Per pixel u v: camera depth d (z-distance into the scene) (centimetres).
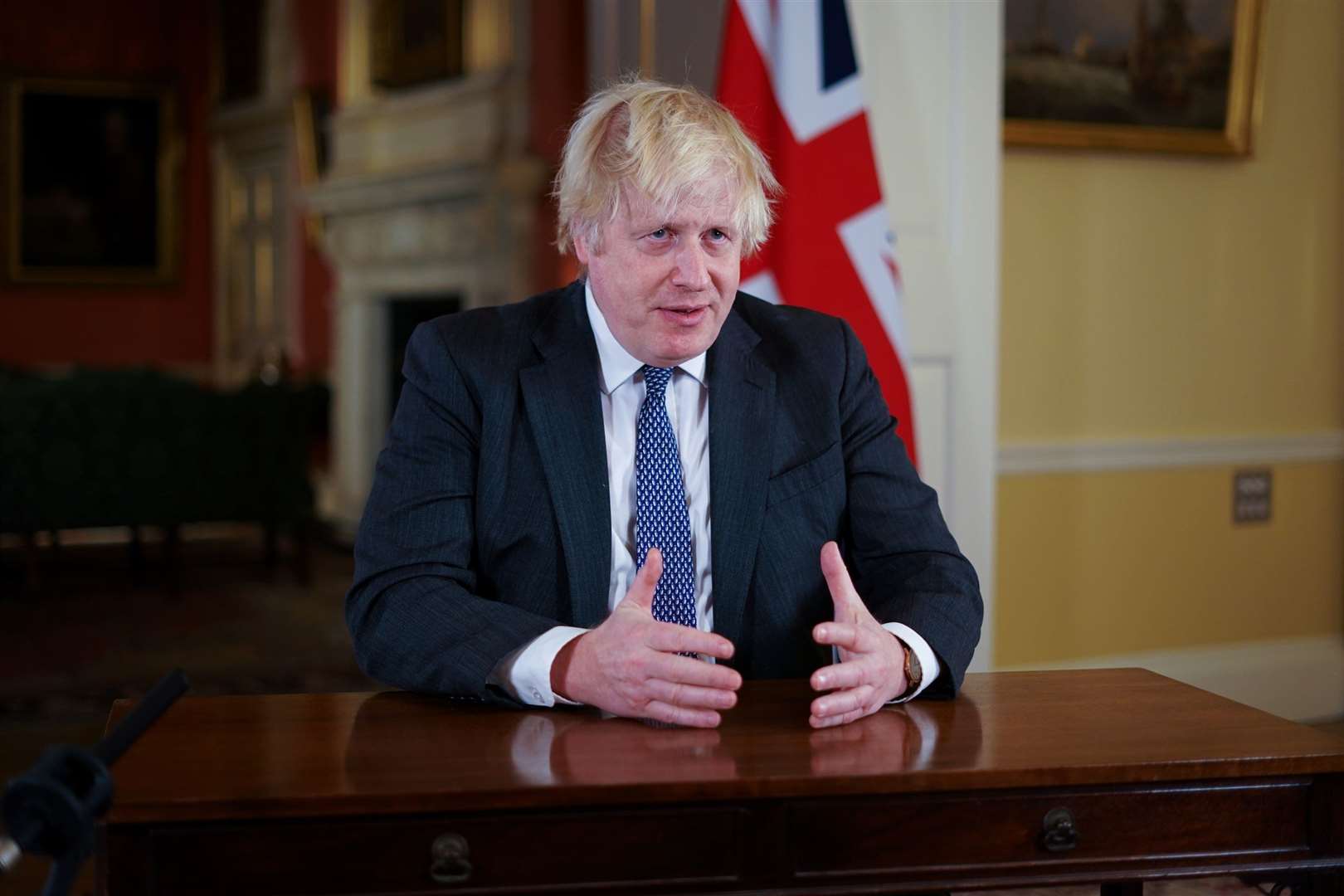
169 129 1068
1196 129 381
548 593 173
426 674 157
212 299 1090
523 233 686
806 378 184
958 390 330
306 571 694
